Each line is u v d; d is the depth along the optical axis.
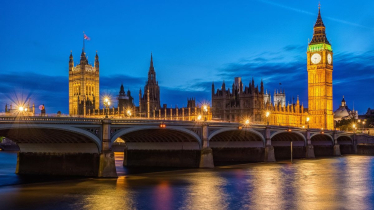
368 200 79.06
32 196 81.25
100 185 92.94
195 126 130.75
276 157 189.75
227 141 167.12
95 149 103.38
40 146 110.56
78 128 96.69
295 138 191.88
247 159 164.25
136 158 141.50
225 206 73.62
